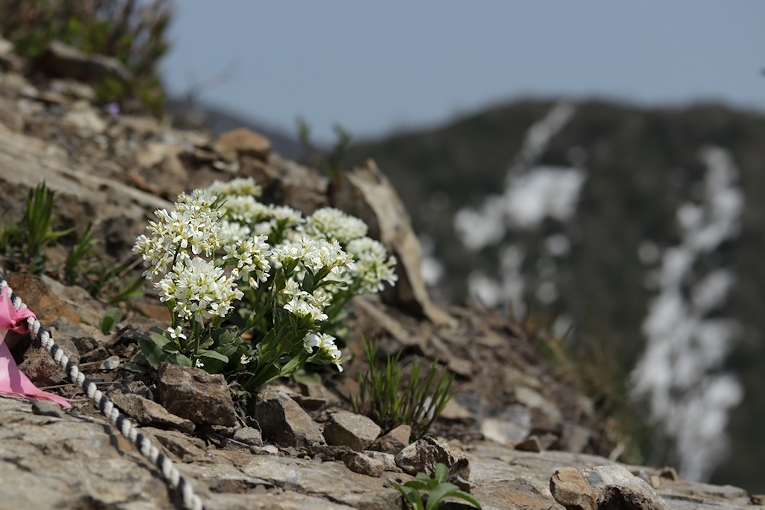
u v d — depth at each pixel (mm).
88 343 3846
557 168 72250
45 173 5570
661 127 74062
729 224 64625
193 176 6914
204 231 3459
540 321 7840
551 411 6293
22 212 5129
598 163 71188
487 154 73625
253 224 4660
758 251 62469
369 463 3311
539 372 6930
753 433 43438
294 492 2957
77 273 4895
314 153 8273
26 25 8648
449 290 61688
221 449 3316
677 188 68625
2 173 5184
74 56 8125
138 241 3455
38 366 3514
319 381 4625
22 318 3389
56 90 7695
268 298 3773
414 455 3469
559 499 3377
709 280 59031
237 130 7430
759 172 69062
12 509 2311
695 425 9398
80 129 6977
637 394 7586
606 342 7793
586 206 67812
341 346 5062
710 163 70312
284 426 3541
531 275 62094
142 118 8055
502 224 67250
